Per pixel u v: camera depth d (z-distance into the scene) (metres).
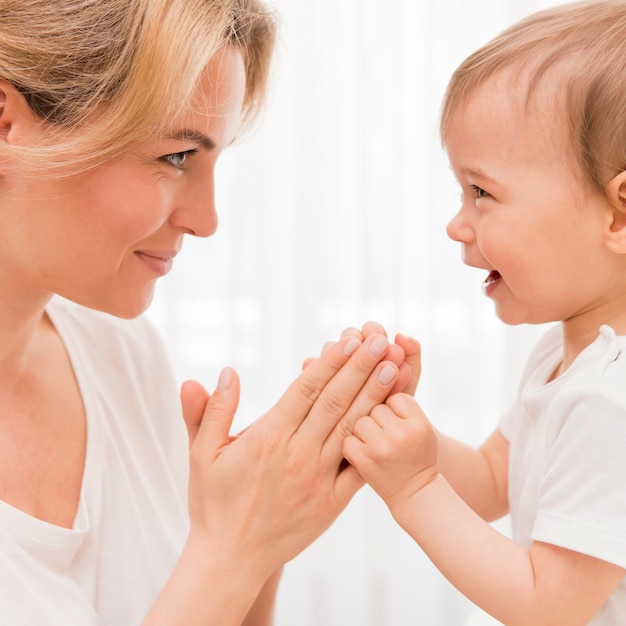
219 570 0.84
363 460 0.85
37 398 0.97
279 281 2.29
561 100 0.88
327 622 2.30
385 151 2.25
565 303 0.91
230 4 0.84
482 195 0.94
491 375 2.32
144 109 0.77
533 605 0.79
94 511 0.95
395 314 2.28
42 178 0.80
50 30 0.78
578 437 0.79
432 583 2.30
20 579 0.82
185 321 2.30
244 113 1.07
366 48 2.23
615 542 0.75
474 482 1.06
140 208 0.83
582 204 0.88
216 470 0.86
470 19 2.23
